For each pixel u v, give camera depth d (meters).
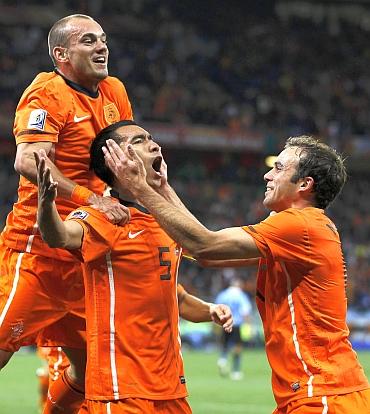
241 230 8.72
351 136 65.94
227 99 67.62
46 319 10.70
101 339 8.78
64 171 10.46
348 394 8.66
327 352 8.75
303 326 8.78
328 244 8.88
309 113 69.12
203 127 62.62
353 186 66.31
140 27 71.75
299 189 9.09
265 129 63.62
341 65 75.44
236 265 9.84
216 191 62.62
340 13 81.06
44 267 10.59
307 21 79.94
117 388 8.67
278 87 70.81
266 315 9.05
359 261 57.28
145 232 8.94
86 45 10.38
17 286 10.58
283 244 8.72
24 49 63.88
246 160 65.88
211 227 58.88
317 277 8.80
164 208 8.53
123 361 8.73
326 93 71.75
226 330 10.39
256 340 49.81
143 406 8.67
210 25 75.69
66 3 69.81
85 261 8.73
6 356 10.72
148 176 8.99
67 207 10.35
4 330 10.54
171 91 65.50
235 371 32.38
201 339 48.66
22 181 10.66
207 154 65.38
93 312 8.84
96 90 10.70
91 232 8.70
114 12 72.06
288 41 76.25
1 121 57.50
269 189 9.23
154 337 8.85
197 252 8.55
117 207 8.84
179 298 10.55
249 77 70.81
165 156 64.75
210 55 71.88
